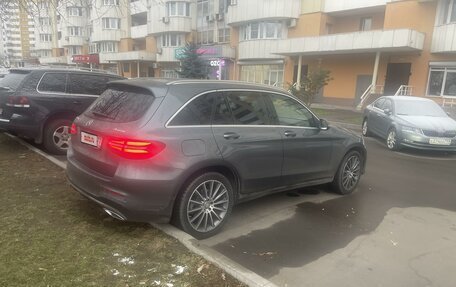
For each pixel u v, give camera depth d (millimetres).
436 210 5359
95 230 3941
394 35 20953
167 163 3629
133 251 3553
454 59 20953
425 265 3727
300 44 25719
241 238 4137
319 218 4812
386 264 3705
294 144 4883
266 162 4555
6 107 7000
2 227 3883
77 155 4148
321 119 5379
